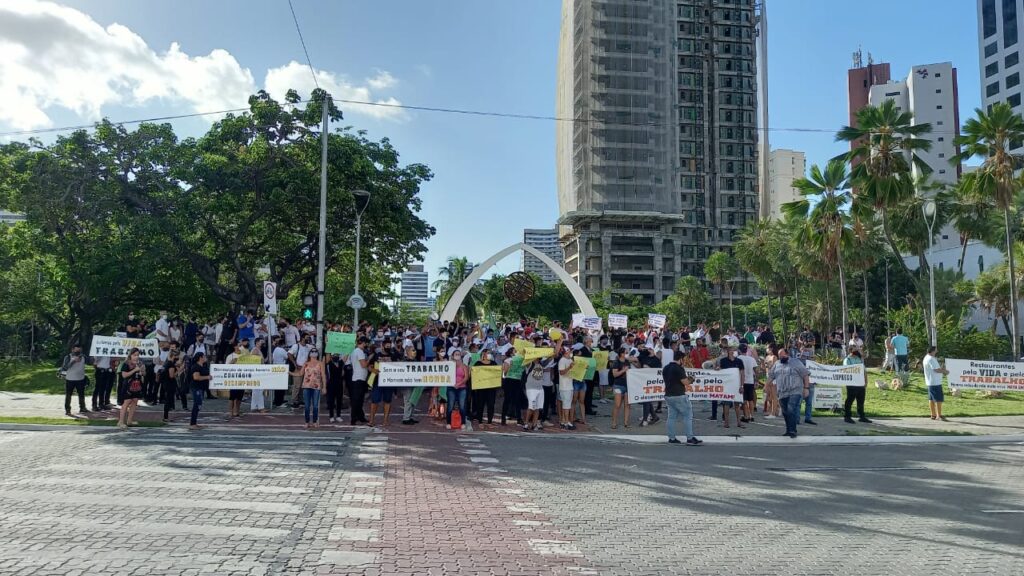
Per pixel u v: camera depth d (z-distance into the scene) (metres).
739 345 19.08
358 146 31.72
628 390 17.12
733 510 8.72
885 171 33.88
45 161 27.52
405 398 17.03
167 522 7.41
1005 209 29.81
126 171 28.64
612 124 105.69
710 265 94.31
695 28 122.69
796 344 29.84
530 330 23.42
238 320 21.28
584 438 15.56
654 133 106.94
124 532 6.98
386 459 11.88
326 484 9.64
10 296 37.91
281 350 18.44
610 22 106.31
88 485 9.23
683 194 120.69
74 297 33.91
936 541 7.34
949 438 15.80
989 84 98.19
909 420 18.81
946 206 44.00
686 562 6.50
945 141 113.62
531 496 9.30
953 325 36.16
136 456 11.61
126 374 15.52
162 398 20.23
